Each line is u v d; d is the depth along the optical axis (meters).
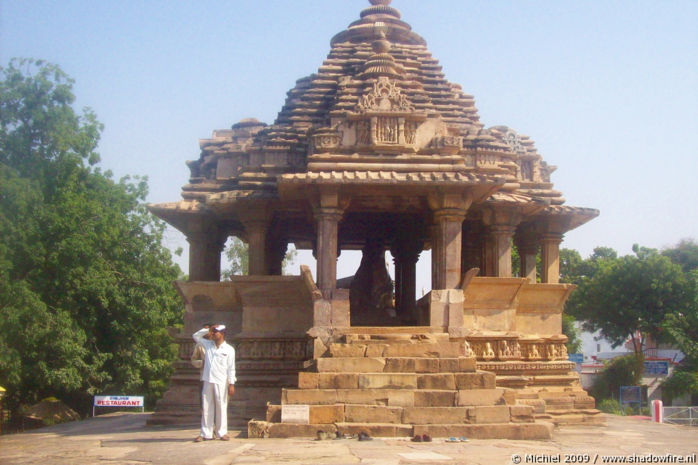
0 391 24.23
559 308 20.56
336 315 16.62
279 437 13.08
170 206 20.47
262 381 18.00
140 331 38.56
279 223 23.52
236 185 21.12
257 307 18.47
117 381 37.56
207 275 21.92
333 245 17.09
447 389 13.95
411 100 20.05
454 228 17.31
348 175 16.81
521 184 22.03
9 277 30.47
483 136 20.64
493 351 18.56
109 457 10.81
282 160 20.56
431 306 16.97
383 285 22.56
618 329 54.19
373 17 24.09
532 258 24.05
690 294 51.00
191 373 19.11
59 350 31.70
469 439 12.91
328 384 13.98
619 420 22.95
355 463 9.77
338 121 18.81
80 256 33.41
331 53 23.22
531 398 18.28
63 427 20.89
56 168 34.50
